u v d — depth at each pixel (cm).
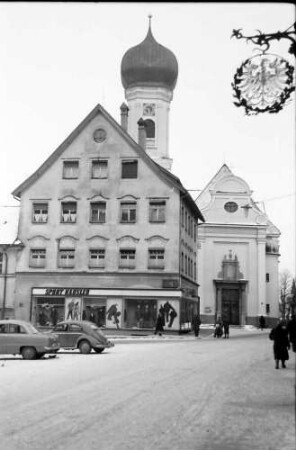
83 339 2823
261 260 7119
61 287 4788
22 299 4822
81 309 4722
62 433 896
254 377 1683
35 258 4884
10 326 2502
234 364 2119
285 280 12275
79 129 4962
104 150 4934
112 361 2291
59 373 1808
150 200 4828
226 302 7081
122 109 5838
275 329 1969
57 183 4950
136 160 4894
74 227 4875
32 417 1036
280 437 869
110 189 4888
